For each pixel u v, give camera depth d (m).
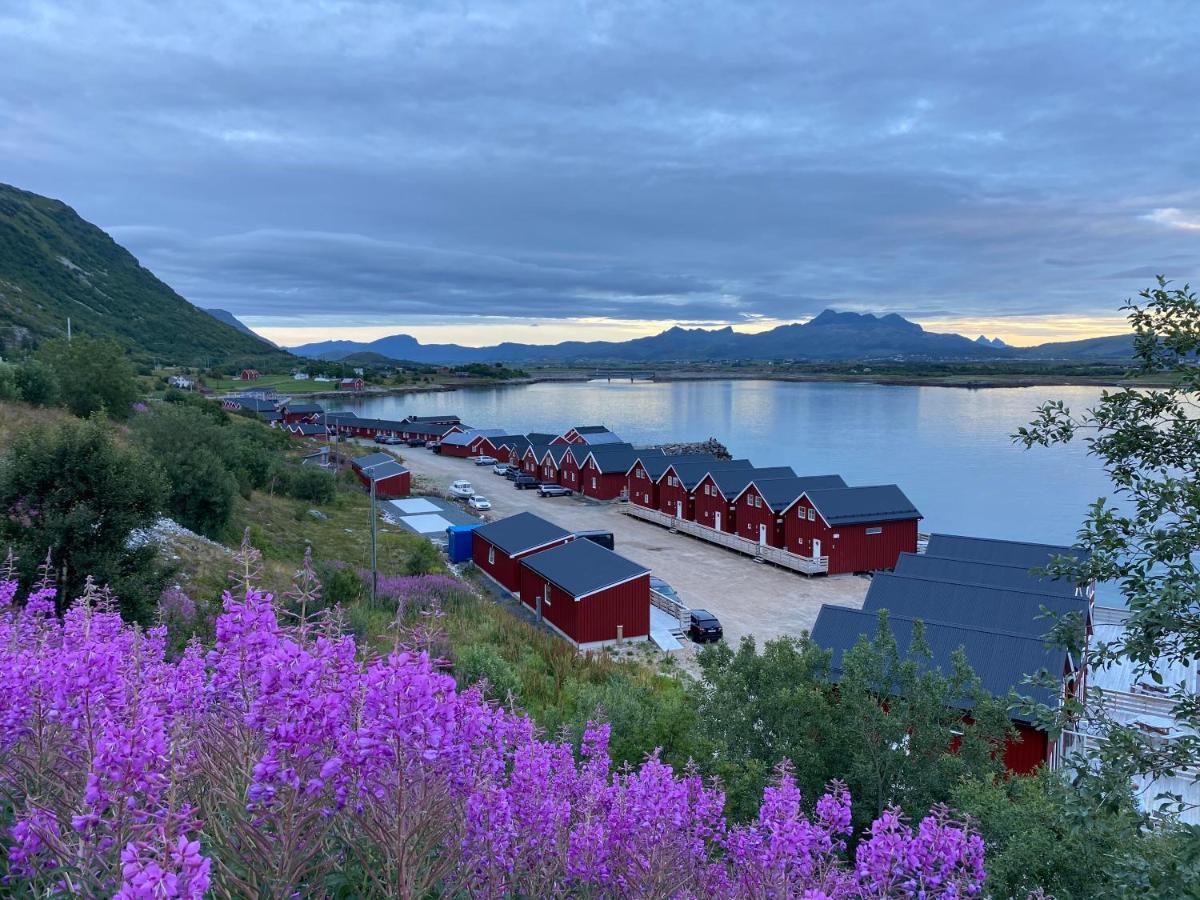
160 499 17.17
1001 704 11.85
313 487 49.41
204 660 5.31
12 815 4.00
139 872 2.29
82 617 5.40
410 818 3.47
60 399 43.62
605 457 63.94
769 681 12.45
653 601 34.66
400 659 3.63
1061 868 8.23
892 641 12.67
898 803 10.85
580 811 5.55
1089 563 7.43
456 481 67.12
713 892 5.32
